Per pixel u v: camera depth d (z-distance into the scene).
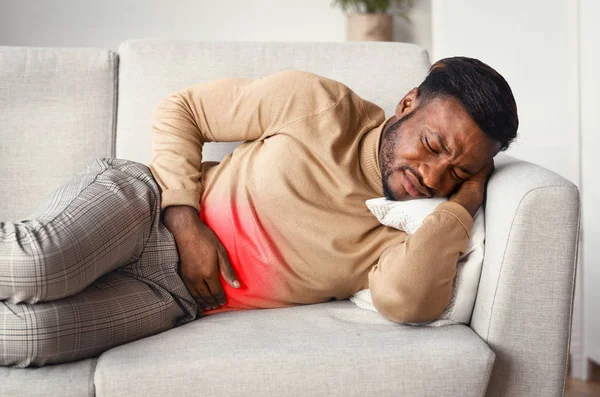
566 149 2.39
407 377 1.20
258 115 1.53
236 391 1.17
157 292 1.37
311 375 1.18
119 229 1.29
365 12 3.92
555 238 1.25
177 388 1.15
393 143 1.42
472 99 1.33
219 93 1.56
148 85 1.81
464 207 1.33
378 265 1.38
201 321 1.38
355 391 1.19
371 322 1.34
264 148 1.51
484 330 1.29
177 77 1.82
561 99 2.40
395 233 1.45
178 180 1.46
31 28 3.84
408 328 1.30
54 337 1.15
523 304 1.26
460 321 1.35
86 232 1.21
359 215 1.46
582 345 2.37
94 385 1.14
